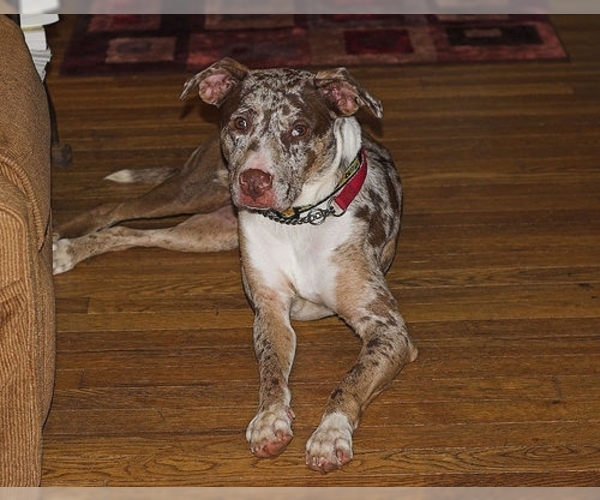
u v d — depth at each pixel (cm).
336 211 246
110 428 238
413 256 279
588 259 278
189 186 278
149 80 345
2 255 198
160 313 265
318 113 236
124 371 251
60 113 330
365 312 245
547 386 245
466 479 228
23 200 200
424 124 324
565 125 324
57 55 358
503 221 289
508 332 258
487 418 239
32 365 205
